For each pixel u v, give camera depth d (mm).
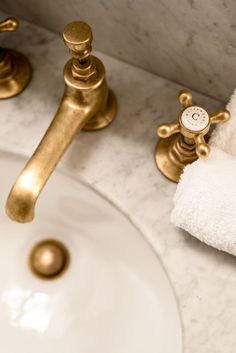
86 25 550
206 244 645
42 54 741
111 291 751
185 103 588
